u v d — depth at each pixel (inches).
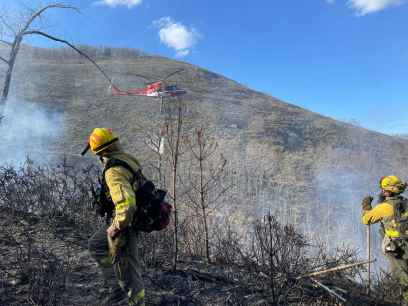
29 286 131.3
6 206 202.8
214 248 207.3
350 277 182.4
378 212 178.1
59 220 202.5
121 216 108.2
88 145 122.9
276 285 154.8
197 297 148.6
